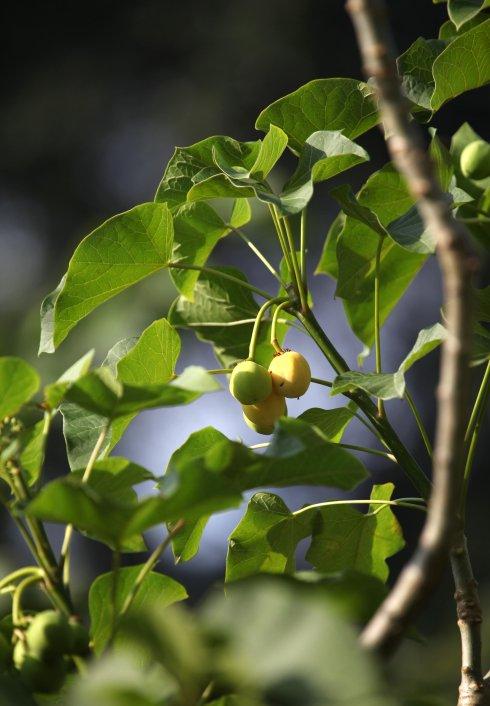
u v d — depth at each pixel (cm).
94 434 339
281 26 891
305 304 342
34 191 874
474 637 333
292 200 335
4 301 789
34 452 327
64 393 320
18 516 319
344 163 338
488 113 867
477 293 338
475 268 307
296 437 317
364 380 332
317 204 803
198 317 357
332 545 347
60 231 866
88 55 905
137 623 306
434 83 346
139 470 324
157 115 877
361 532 347
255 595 305
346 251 354
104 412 320
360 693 298
